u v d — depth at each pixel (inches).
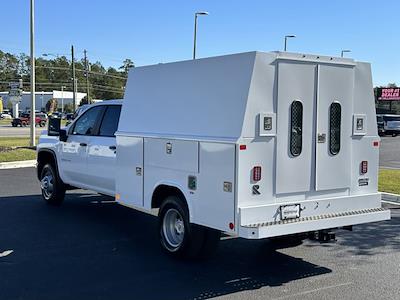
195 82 237.3
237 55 218.2
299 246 287.3
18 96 1051.9
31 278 227.6
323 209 237.5
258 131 215.2
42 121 2374.5
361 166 253.4
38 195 447.8
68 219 351.6
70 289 213.8
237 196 211.5
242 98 213.8
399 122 1667.1
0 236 303.0
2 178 555.8
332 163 241.6
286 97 223.3
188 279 227.6
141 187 274.2
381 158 863.1
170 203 253.6
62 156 379.6
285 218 223.6
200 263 252.2
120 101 332.2
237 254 269.6
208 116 228.8
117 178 296.8
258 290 213.6
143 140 270.4
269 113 218.1
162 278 228.5
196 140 231.1
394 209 399.9
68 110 4116.6
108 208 392.5
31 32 898.1
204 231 245.0
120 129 292.8
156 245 285.9
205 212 228.2
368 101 254.1
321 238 248.7
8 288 214.7
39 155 413.4
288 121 224.5
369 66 253.3
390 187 480.1
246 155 212.5
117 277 229.5
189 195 237.6
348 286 219.1
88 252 270.2
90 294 208.1
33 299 202.4
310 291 212.5
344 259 261.7
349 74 245.6
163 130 256.8
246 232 208.1
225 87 221.9
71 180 373.1
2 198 431.8
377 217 248.1
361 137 252.5
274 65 219.5
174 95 250.1
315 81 233.3
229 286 218.5
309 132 232.4
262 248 282.2
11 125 2434.8
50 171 398.0
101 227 328.8
